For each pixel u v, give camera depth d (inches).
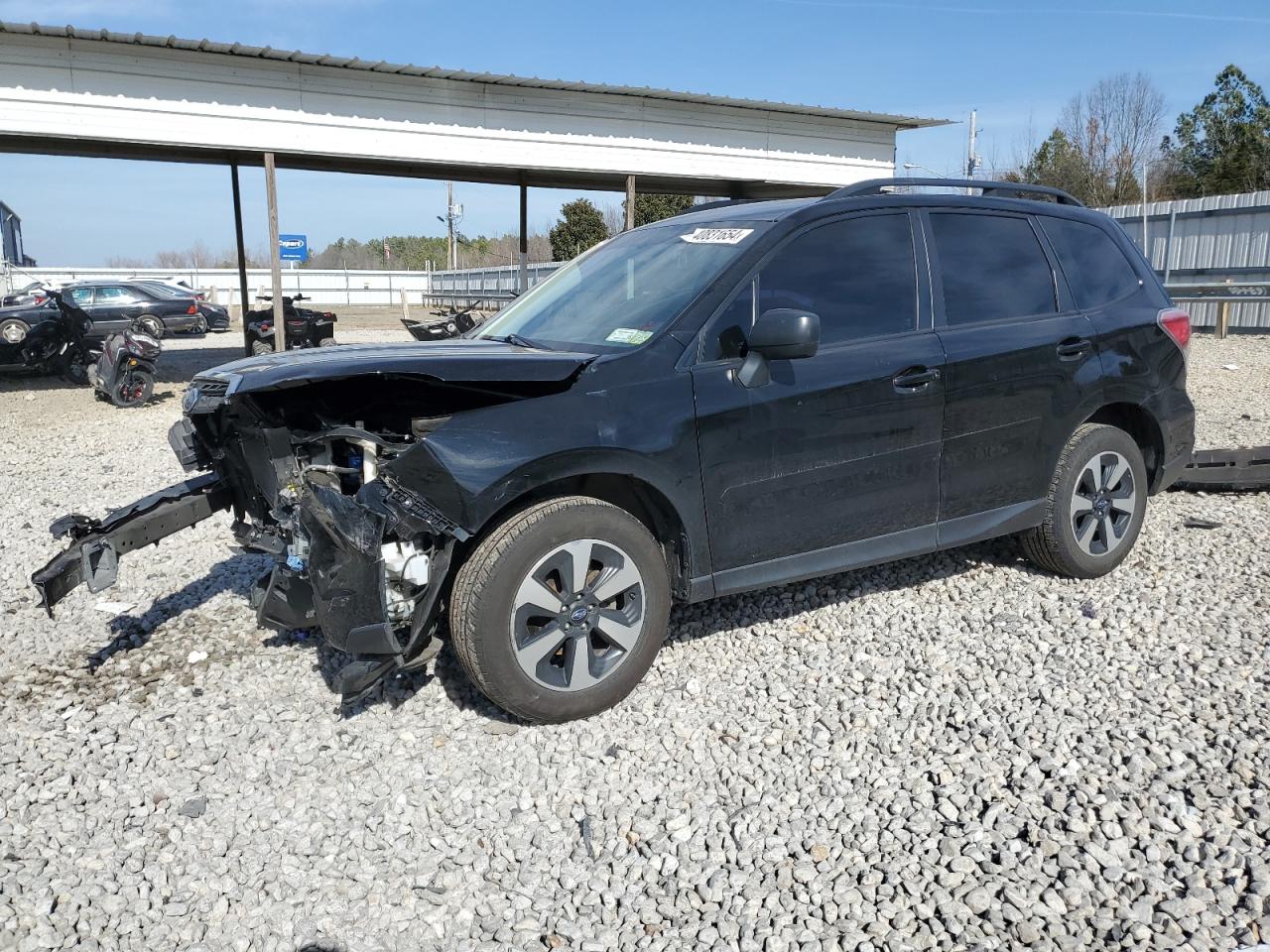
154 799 125.4
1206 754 125.6
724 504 147.2
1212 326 753.0
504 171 695.7
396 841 115.6
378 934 100.3
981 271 176.4
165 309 1019.3
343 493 141.2
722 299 149.9
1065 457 182.9
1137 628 167.8
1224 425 355.9
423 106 612.7
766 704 145.3
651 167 692.7
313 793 125.7
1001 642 163.5
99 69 526.0
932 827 114.0
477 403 139.7
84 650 174.7
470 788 125.4
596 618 138.9
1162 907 98.0
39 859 113.3
